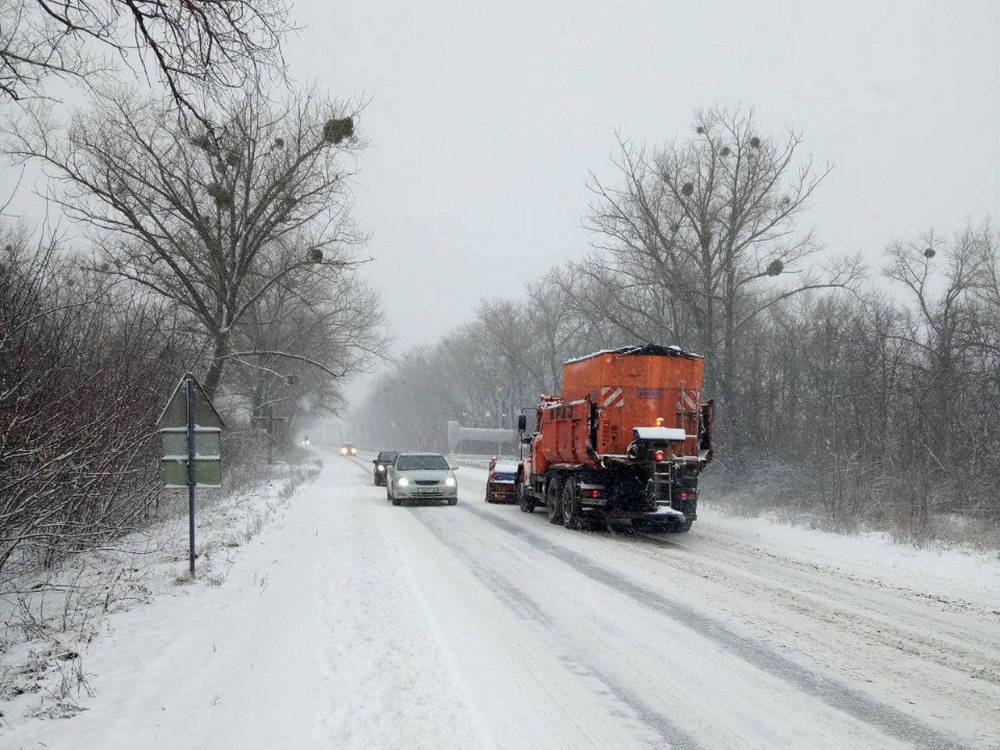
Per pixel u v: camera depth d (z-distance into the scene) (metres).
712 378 27.31
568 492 16.48
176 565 10.43
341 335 39.97
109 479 10.20
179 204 25.14
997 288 26.86
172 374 13.25
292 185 25.61
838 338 26.17
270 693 5.45
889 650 6.88
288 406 58.78
